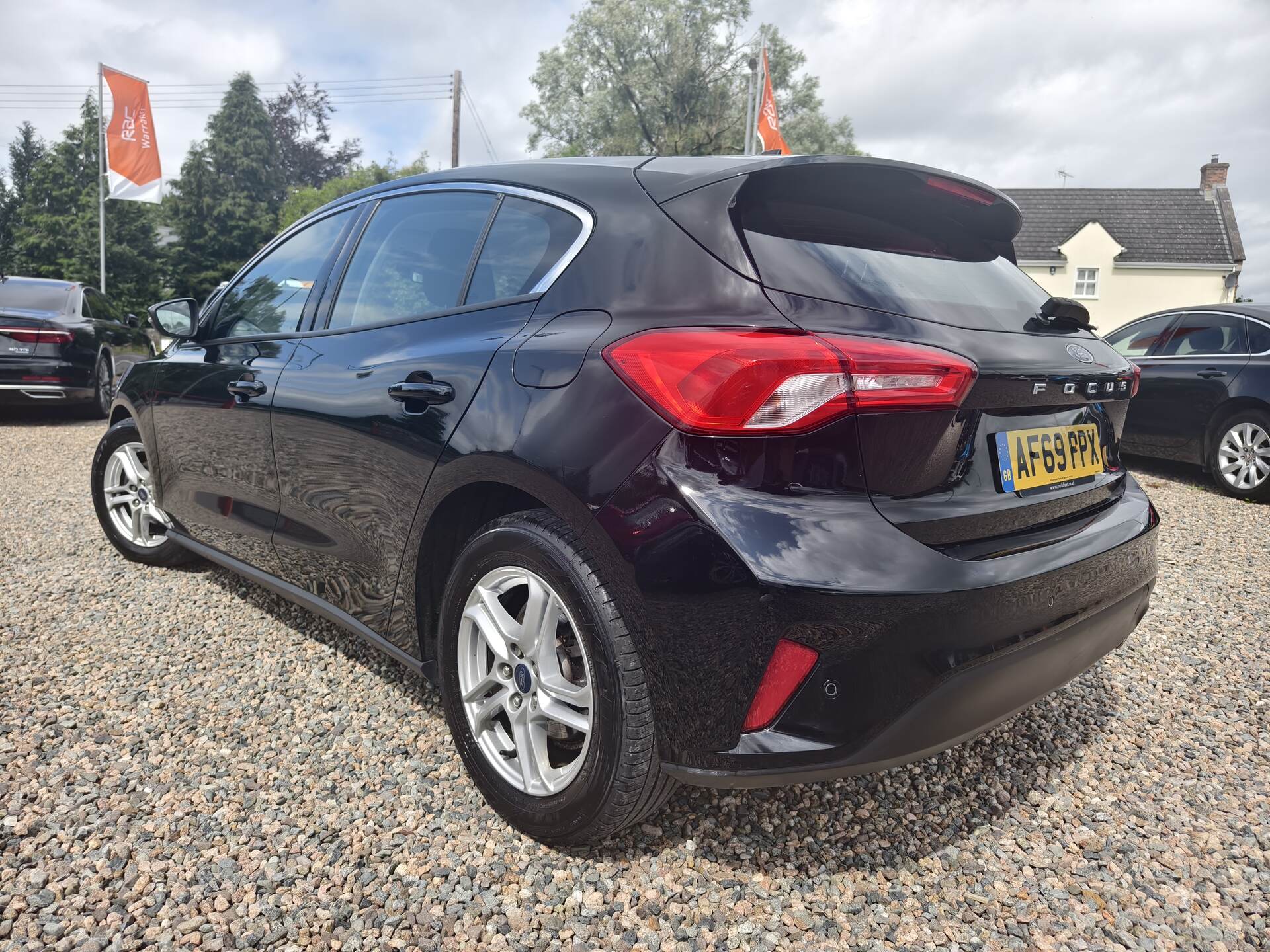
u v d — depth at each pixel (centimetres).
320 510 245
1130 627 208
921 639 151
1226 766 238
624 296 178
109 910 165
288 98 6700
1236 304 680
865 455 154
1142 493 227
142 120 1833
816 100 3912
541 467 170
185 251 4047
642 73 3731
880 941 166
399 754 226
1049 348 191
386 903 170
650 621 157
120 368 983
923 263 197
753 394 148
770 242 175
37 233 3344
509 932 164
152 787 207
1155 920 175
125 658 281
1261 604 380
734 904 175
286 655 287
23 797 200
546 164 226
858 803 213
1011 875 188
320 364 247
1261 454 625
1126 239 3725
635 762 165
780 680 149
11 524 446
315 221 293
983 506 170
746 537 148
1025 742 249
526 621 183
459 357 199
